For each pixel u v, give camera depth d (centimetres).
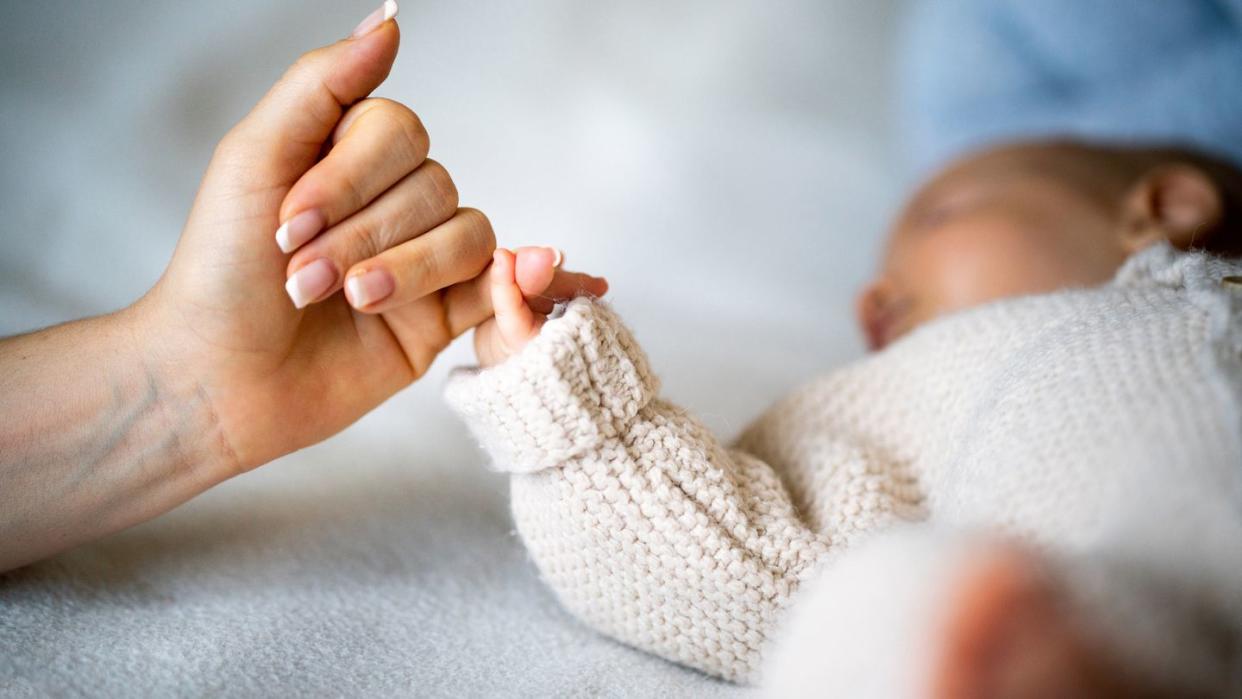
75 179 79
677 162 99
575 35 105
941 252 69
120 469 45
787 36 109
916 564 35
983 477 41
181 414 46
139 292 69
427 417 64
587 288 47
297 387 47
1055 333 44
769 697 37
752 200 97
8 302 64
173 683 42
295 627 46
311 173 43
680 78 106
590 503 44
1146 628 34
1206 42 89
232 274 44
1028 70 94
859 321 72
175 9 94
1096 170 75
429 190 45
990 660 33
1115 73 91
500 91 101
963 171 78
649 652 46
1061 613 34
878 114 109
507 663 45
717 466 45
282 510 54
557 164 97
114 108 88
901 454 48
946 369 48
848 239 95
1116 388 39
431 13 103
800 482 48
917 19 103
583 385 44
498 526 55
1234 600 35
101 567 48
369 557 51
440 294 47
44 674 42
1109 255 67
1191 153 80
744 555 44
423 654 45
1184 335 40
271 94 45
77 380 45
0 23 89
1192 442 37
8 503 44
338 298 47
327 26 97
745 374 73
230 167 44
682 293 85
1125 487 37
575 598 46
